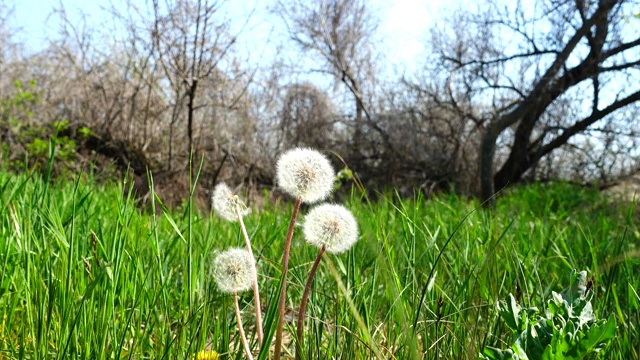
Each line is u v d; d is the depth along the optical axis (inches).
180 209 127.0
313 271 20.7
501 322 26.9
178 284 37.2
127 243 33.1
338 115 204.2
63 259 27.2
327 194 20.5
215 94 168.7
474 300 31.4
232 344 27.0
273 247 43.6
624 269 35.9
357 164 191.2
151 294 27.9
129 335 26.2
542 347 20.4
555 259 43.0
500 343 25.6
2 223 35.0
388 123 190.2
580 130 186.4
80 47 171.6
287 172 20.2
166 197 145.1
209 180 168.2
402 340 24.4
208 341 28.3
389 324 26.1
